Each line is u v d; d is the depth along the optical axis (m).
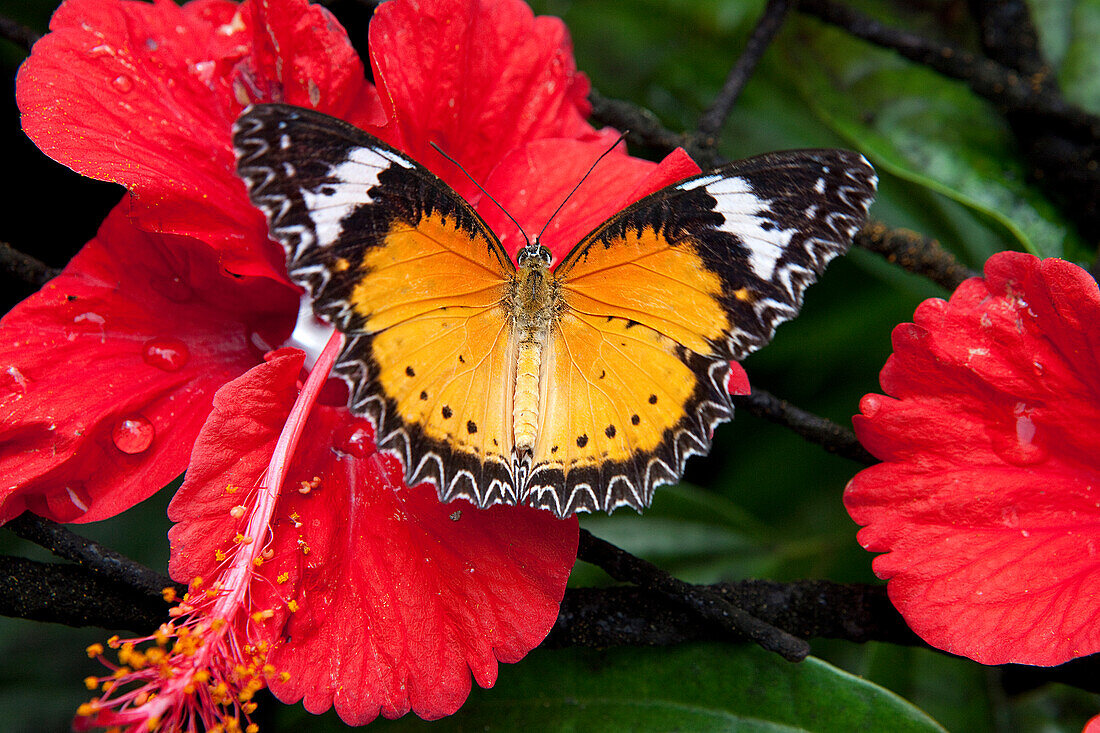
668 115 0.48
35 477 0.40
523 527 0.40
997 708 0.45
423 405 0.40
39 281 0.42
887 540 0.40
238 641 0.39
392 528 0.40
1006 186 0.46
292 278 0.39
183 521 0.40
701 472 0.49
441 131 0.42
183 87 0.42
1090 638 0.39
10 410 0.40
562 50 0.43
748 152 0.48
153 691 0.39
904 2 0.48
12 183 0.47
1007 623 0.40
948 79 0.46
